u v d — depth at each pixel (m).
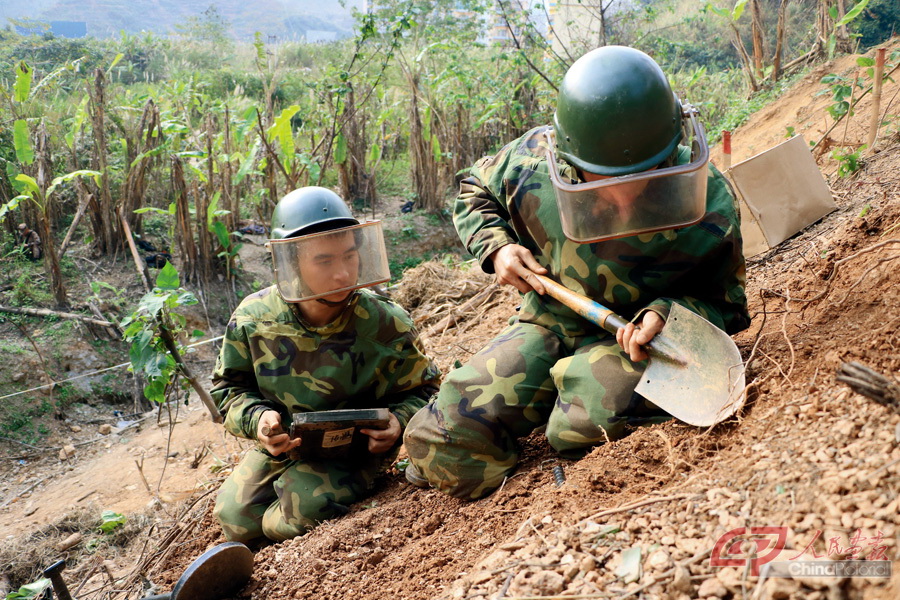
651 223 2.20
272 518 3.17
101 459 5.91
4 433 6.15
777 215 4.21
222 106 9.53
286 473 3.18
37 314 7.28
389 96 12.48
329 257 2.78
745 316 2.72
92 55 18.44
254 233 9.66
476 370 2.78
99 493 5.24
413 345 3.22
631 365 2.58
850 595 1.42
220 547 2.43
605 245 2.59
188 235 8.24
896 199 3.55
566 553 1.86
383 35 10.12
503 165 2.90
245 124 8.38
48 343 6.98
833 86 5.36
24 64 7.78
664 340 2.43
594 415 2.54
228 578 2.47
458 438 2.69
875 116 5.00
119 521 4.52
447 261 8.33
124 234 8.38
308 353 3.08
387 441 3.05
